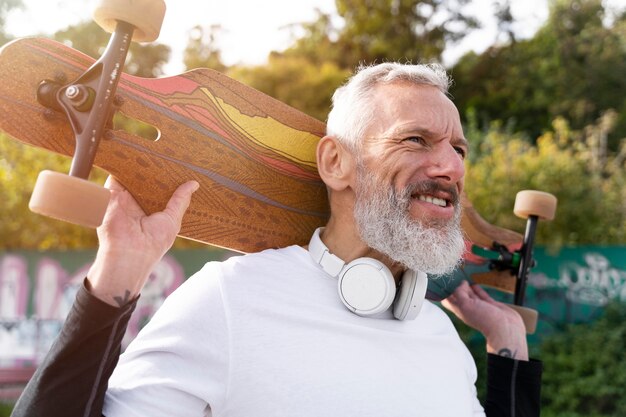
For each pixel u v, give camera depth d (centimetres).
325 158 180
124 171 149
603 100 1547
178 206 154
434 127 169
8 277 775
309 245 177
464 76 1620
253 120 177
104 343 133
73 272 779
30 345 770
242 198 176
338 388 155
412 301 171
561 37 1645
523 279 230
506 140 1030
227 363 152
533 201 226
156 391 147
